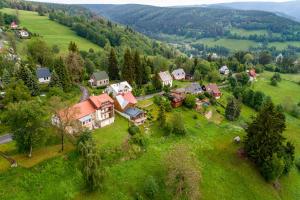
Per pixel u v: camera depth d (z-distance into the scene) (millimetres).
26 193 54562
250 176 76188
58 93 92062
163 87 118750
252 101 129250
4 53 120375
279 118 78562
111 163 66812
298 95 161500
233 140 90500
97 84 114125
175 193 62219
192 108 105812
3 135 69250
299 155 95062
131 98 93062
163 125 86125
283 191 75812
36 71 109250
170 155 63031
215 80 151500
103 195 58844
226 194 68625
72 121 66500
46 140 64250
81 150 59688
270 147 76438
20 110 58562
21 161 60281
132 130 78188
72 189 57875
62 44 197375
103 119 80750
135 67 120250
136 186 63156
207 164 76688
